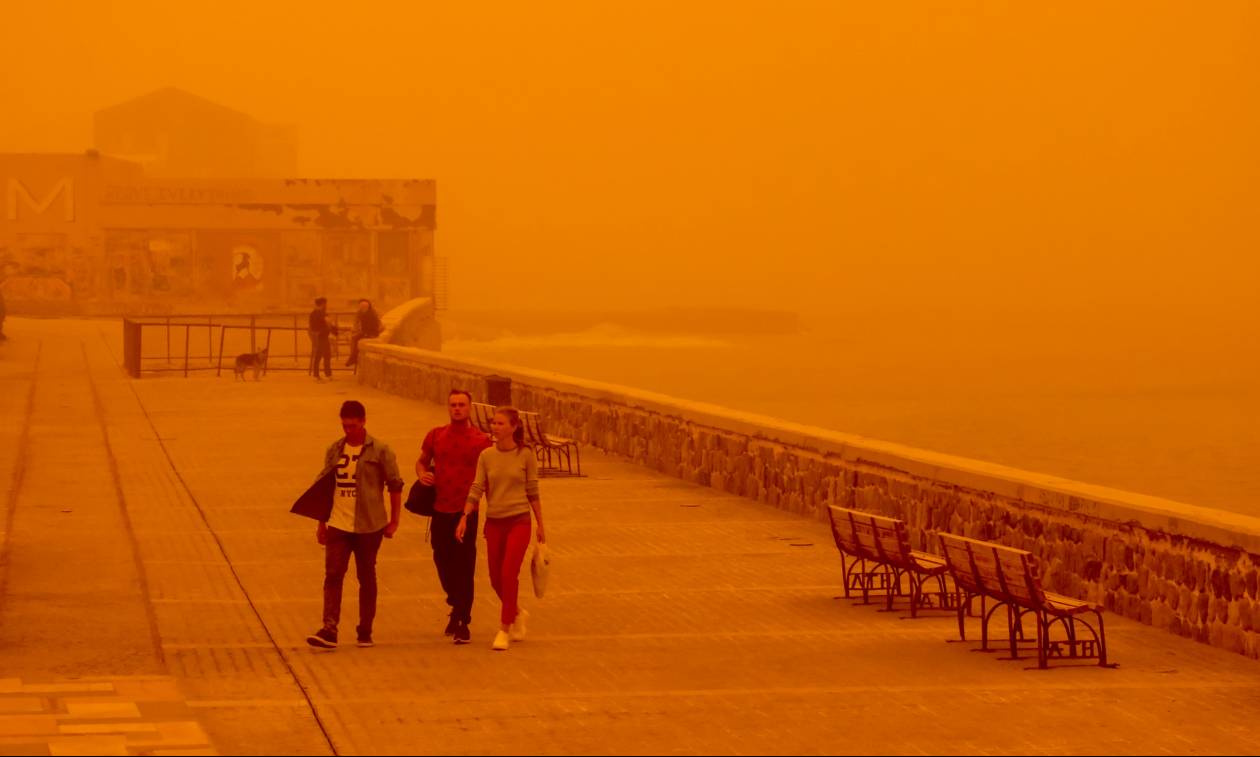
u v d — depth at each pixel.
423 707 12.89
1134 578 16.78
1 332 66.06
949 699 13.33
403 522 23.94
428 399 44.41
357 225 106.50
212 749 11.45
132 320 54.47
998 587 15.11
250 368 54.22
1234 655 15.16
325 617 15.34
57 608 16.91
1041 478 18.91
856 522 17.75
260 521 23.45
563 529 23.34
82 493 26.00
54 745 11.46
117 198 105.81
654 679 14.05
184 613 16.98
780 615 17.28
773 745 11.77
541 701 13.16
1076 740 11.97
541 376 37.00
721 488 27.45
